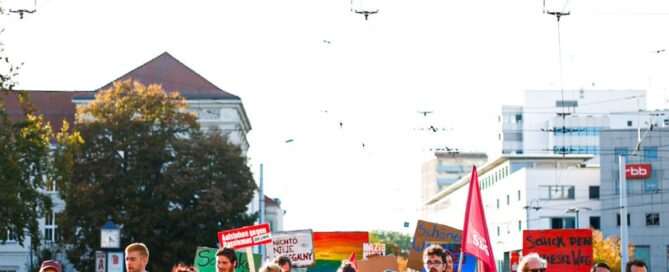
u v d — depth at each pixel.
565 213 117.00
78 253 71.12
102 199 70.50
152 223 70.38
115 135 72.31
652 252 111.88
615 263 86.50
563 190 117.06
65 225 70.94
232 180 73.19
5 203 51.84
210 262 25.61
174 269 15.56
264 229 21.58
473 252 15.20
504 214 128.75
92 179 72.00
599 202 116.19
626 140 113.81
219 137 74.00
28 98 54.41
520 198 120.25
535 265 13.87
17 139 53.06
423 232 28.92
